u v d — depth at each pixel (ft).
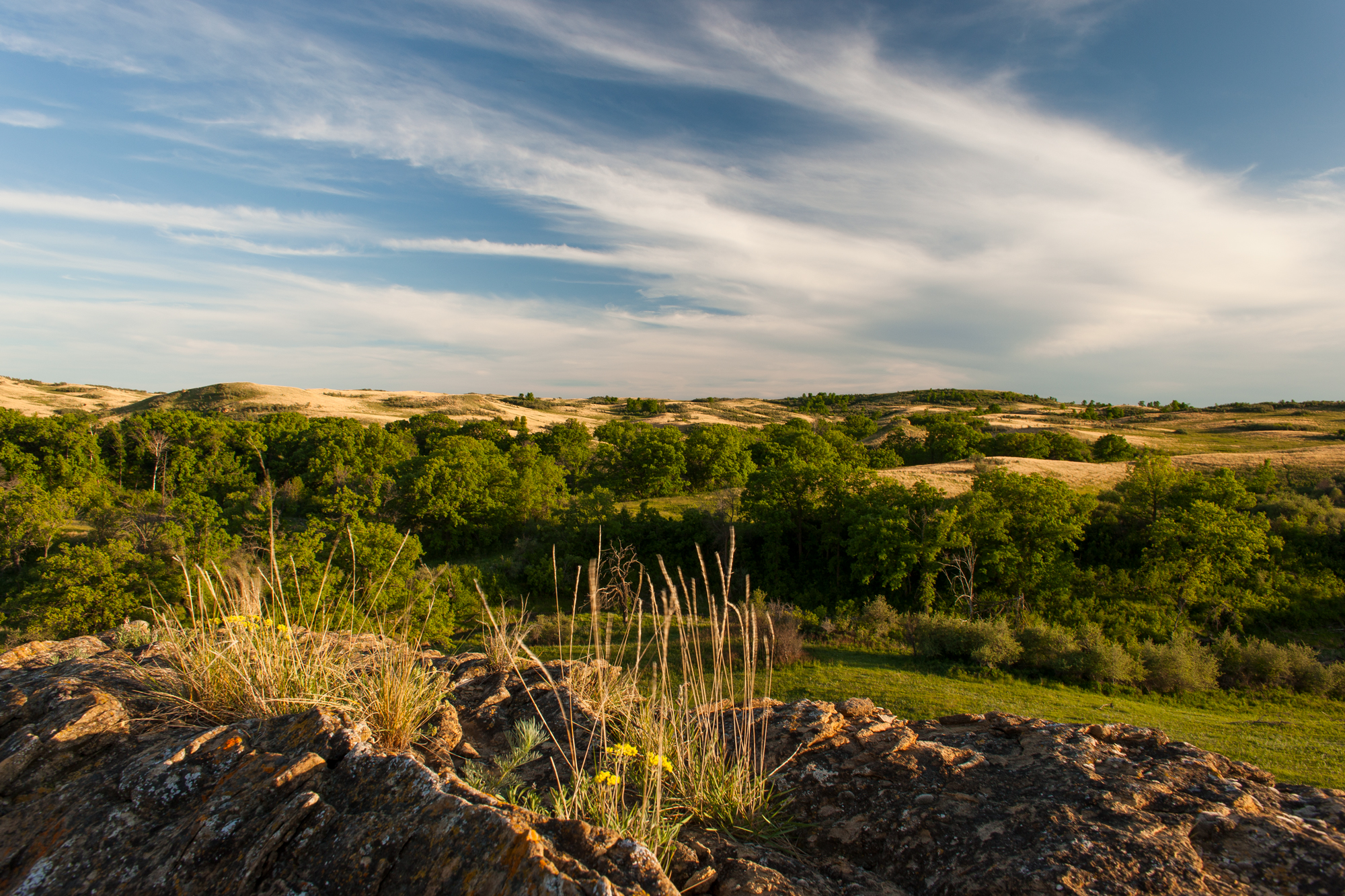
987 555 113.39
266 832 7.44
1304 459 192.95
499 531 164.86
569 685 14.26
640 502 199.00
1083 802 9.11
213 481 200.85
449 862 6.97
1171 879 7.43
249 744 9.53
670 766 9.66
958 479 185.57
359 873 7.07
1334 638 96.68
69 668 12.35
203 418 260.01
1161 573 109.81
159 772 8.73
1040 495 121.49
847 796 10.34
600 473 240.32
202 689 11.25
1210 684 72.84
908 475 192.75
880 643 87.35
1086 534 136.46
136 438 235.61
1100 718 57.47
